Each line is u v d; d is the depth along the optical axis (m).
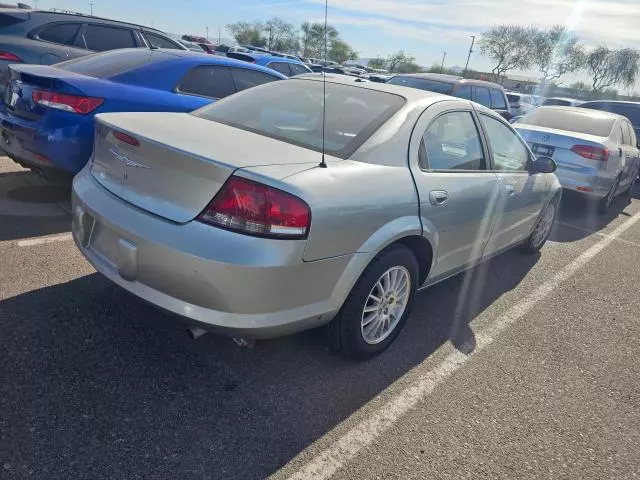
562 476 2.35
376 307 2.87
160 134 2.50
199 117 3.18
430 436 2.46
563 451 2.51
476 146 3.56
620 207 8.67
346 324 2.72
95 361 2.62
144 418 2.31
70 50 6.77
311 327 2.54
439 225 3.07
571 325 3.86
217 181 2.20
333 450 2.29
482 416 2.67
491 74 63.97
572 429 2.68
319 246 2.31
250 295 2.19
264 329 2.28
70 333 2.81
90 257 2.64
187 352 2.81
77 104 4.09
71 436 2.15
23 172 5.43
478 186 3.43
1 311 2.90
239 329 2.24
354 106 3.07
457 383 2.92
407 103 3.10
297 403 2.55
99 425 2.23
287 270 2.22
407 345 3.25
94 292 3.24
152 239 2.27
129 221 2.38
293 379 2.73
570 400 2.93
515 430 2.60
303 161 2.46
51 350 2.65
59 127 4.05
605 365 3.36
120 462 2.06
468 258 3.71
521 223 4.45
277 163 2.35
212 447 2.21
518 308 4.03
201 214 2.22
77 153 4.15
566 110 7.88
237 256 2.14
